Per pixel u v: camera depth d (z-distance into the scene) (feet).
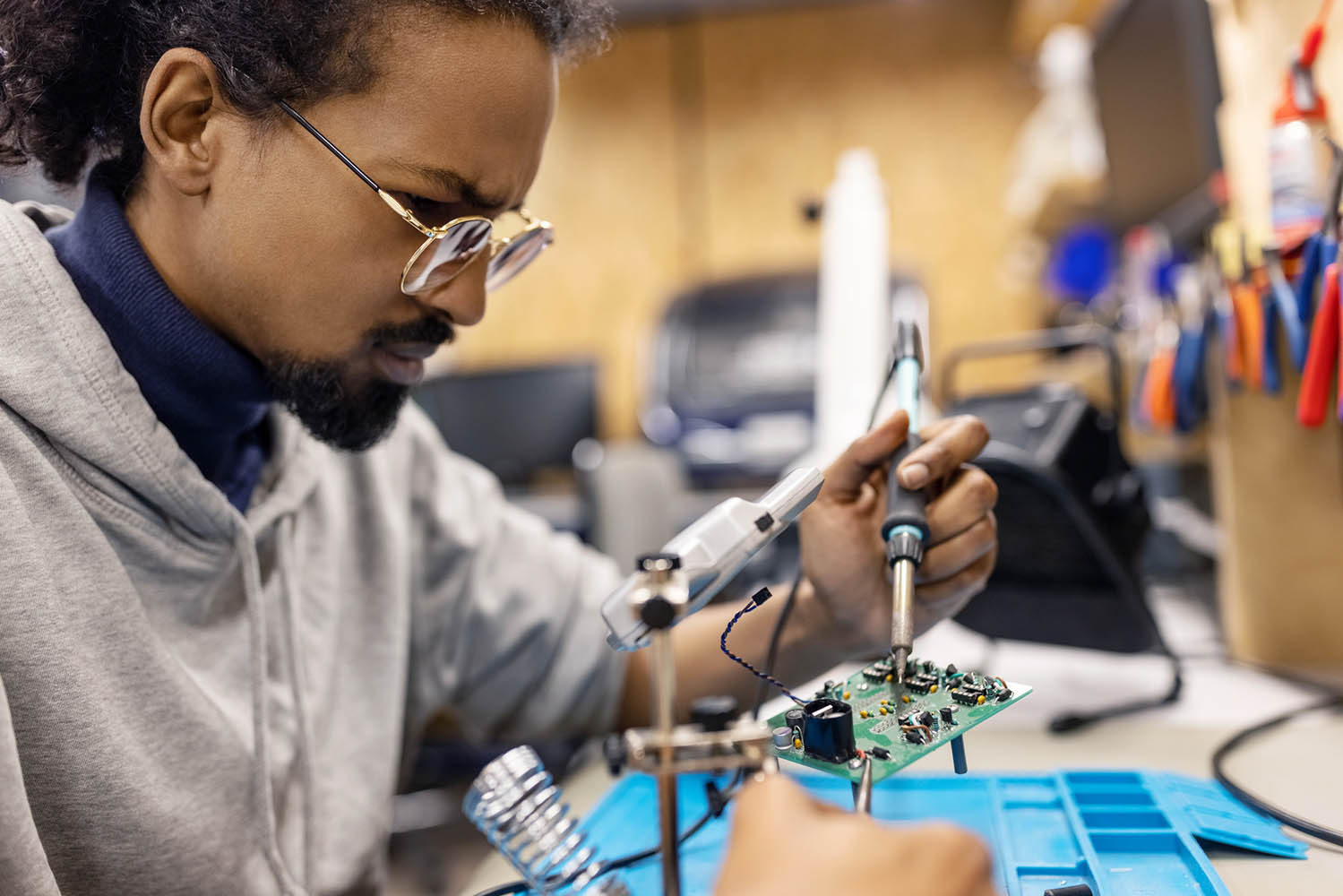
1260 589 3.26
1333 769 2.17
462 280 2.25
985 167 11.70
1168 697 2.88
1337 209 2.46
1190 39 4.09
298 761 2.51
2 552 1.94
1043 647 3.38
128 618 2.14
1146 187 5.24
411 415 3.36
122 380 2.14
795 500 1.51
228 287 2.23
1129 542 3.03
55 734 1.98
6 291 2.05
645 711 2.99
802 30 12.29
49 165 2.49
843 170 3.67
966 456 2.13
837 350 3.58
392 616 2.89
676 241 12.59
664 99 12.62
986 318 11.50
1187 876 1.63
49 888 1.78
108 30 2.23
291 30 1.99
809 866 1.06
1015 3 11.73
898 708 1.77
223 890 2.21
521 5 2.05
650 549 6.25
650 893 1.76
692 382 8.64
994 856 1.73
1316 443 3.11
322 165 2.07
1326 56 2.60
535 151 2.22
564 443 8.01
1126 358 4.99
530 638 3.07
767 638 2.66
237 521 2.35
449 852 5.88
